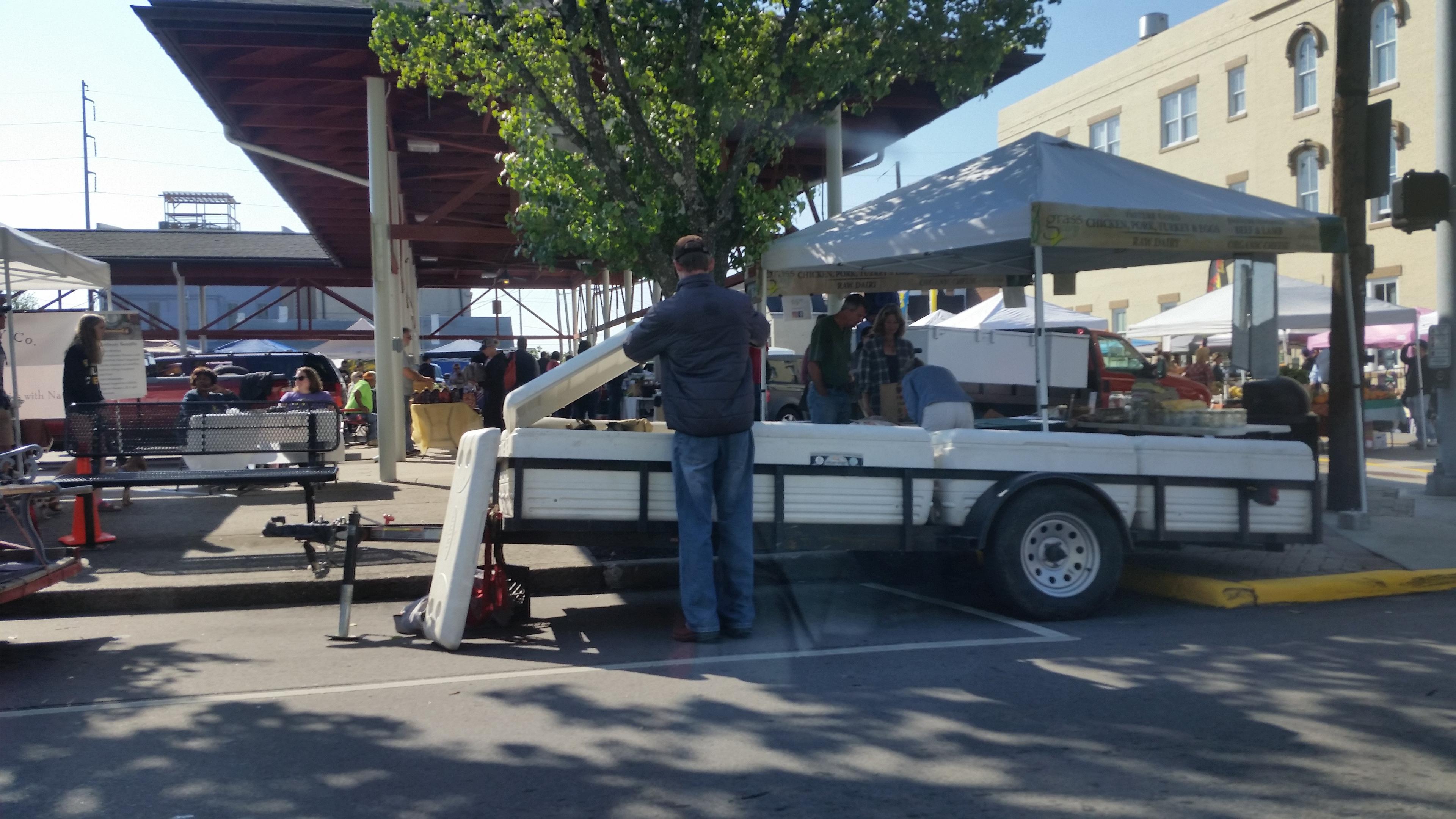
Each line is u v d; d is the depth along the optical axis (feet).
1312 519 23.79
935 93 46.55
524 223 29.48
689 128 28.53
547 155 29.19
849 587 25.94
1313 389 55.88
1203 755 13.99
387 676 18.28
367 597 24.94
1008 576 21.43
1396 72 76.95
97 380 34.01
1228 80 92.02
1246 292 32.22
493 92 29.73
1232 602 22.93
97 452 30.27
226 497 38.32
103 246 114.83
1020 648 19.56
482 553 23.04
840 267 33.14
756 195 29.60
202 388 38.93
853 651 19.52
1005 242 27.45
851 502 21.50
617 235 28.76
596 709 16.22
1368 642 19.60
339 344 113.91
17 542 29.76
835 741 14.66
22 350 39.81
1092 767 13.62
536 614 23.26
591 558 26.86
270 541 29.35
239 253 115.65
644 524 20.67
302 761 14.20
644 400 66.95
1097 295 108.99
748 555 20.53
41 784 13.47
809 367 32.04
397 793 13.07
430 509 35.04
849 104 37.24
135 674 18.52
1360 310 31.94
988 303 61.77
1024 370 54.80
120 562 26.58
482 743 14.79
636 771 13.71
